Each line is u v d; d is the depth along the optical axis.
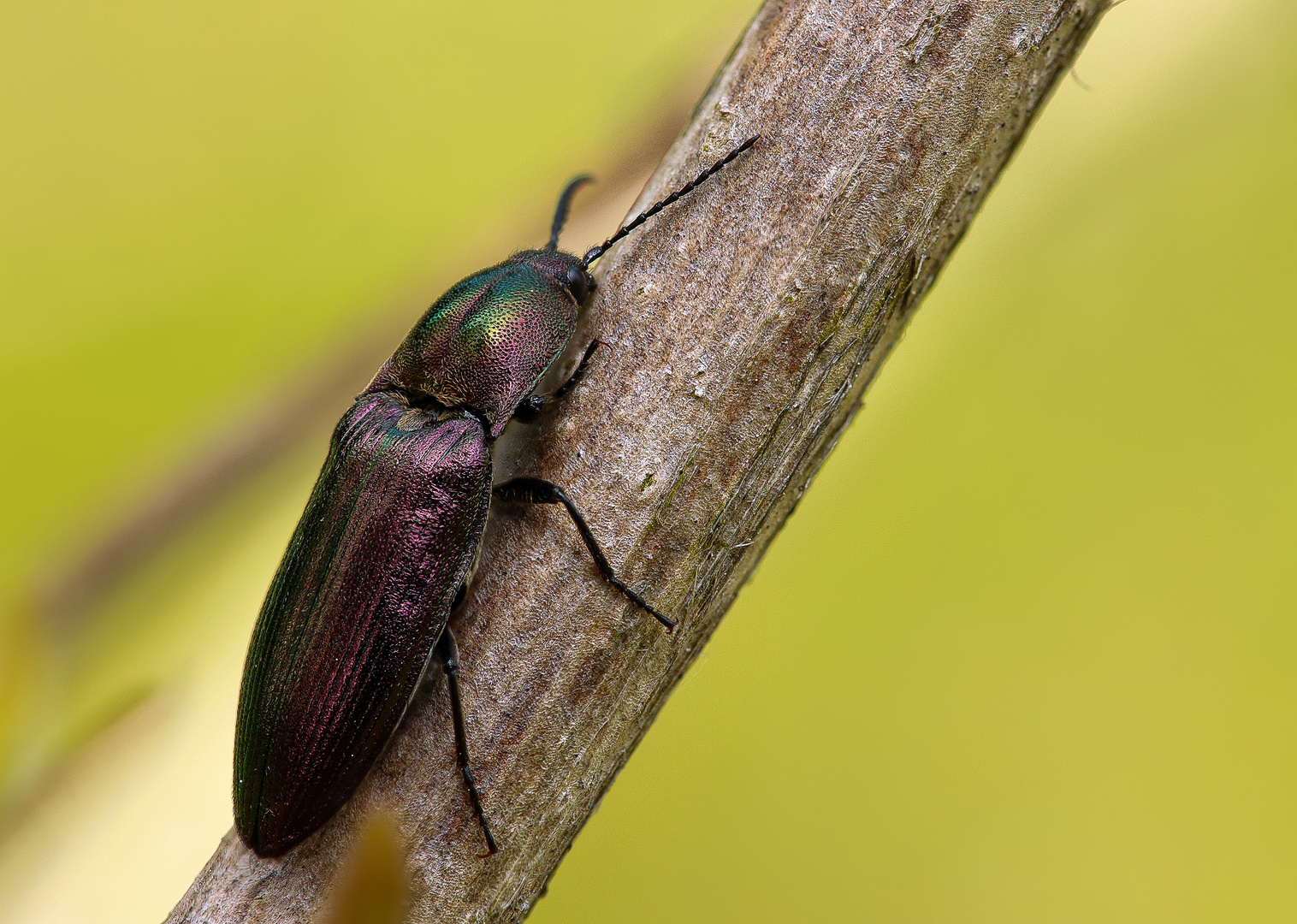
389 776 0.09
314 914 0.09
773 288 0.09
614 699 0.09
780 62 0.09
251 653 0.09
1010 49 0.09
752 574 0.09
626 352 0.09
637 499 0.09
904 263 0.09
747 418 0.09
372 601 0.09
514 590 0.09
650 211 0.09
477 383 0.09
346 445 0.09
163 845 0.09
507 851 0.09
